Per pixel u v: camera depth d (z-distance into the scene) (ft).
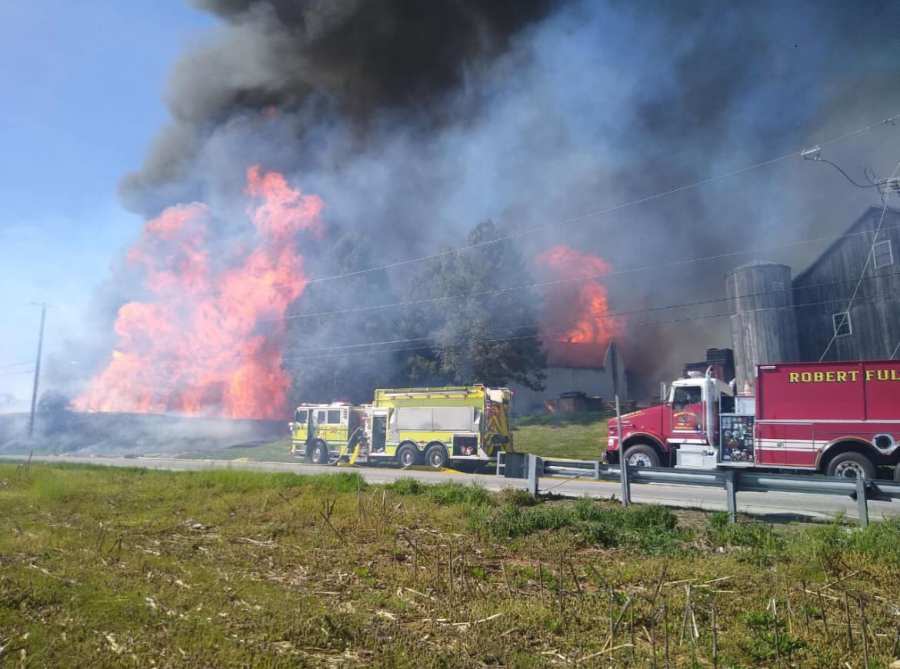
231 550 24.53
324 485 42.83
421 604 17.97
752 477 30.81
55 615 15.56
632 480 35.14
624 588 19.60
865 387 46.73
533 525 28.63
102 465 68.28
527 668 13.37
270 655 13.39
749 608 17.52
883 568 20.93
